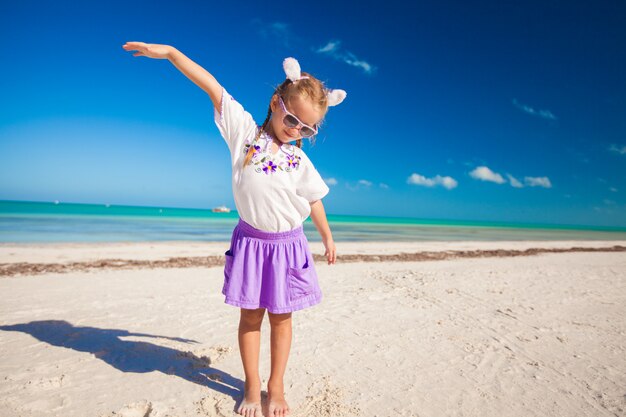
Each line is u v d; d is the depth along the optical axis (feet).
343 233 67.77
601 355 10.32
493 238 70.28
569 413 7.29
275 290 6.56
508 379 8.68
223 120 6.82
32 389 7.32
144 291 16.15
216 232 57.88
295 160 6.70
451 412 7.17
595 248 49.57
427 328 12.16
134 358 9.05
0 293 14.94
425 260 30.09
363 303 15.12
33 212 114.42
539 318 13.70
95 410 6.72
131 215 126.31
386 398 7.59
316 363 9.15
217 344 10.20
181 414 6.73
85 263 23.34
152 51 6.44
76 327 11.10
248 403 6.97
